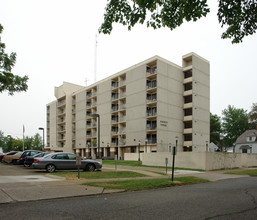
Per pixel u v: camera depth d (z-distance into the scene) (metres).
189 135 50.19
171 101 49.06
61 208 6.90
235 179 16.67
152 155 28.33
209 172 21.45
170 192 10.13
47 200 8.13
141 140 47.53
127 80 52.31
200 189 11.19
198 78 52.03
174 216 6.04
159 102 46.50
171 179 14.10
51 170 17.22
